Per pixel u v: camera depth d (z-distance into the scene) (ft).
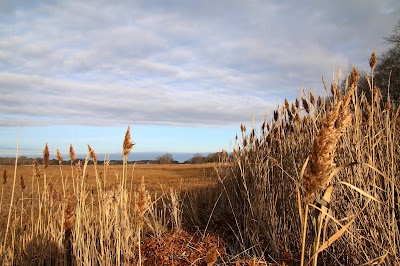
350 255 12.13
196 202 25.43
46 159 16.93
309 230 13.67
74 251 15.08
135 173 73.92
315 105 16.06
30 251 15.33
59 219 16.47
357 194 12.30
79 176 17.40
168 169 92.02
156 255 16.94
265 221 16.87
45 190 17.06
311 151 5.77
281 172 17.74
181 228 21.62
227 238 18.49
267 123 21.42
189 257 16.62
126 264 15.25
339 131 5.77
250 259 15.03
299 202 6.23
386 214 11.82
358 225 12.23
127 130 13.70
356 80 12.34
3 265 14.40
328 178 5.69
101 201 18.19
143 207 11.00
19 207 21.56
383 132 13.30
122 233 16.47
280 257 14.49
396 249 11.06
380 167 12.75
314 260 6.10
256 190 18.69
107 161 18.37
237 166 24.13
